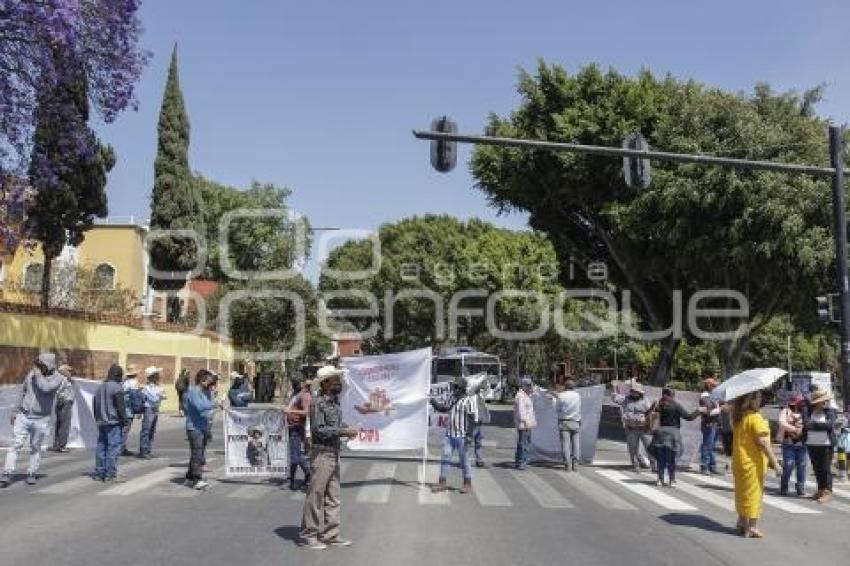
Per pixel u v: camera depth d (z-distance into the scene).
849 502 13.73
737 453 10.19
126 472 14.59
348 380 14.80
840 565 8.57
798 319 31.00
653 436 14.98
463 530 9.87
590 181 32.16
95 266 42.44
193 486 13.02
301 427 13.27
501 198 35.41
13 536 8.97
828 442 13.54
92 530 9.39
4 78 20.88
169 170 40.19
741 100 27.62
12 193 22.56
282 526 9.98
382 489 13.11
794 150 25.97
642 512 11.67
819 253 23.77
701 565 8.39
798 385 58.00
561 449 18.05
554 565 8.17
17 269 38.25
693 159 16.94
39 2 19.89
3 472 12.54
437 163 16.52
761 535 9.99
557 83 32.44
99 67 22.48
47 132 23.30
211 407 13.14
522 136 33.25
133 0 22.22
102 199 27.55
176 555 8.26
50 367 12.91
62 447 17.95
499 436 25.84
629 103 31.23
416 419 14.66
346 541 8.88
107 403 13.45
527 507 11.78
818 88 28.75
